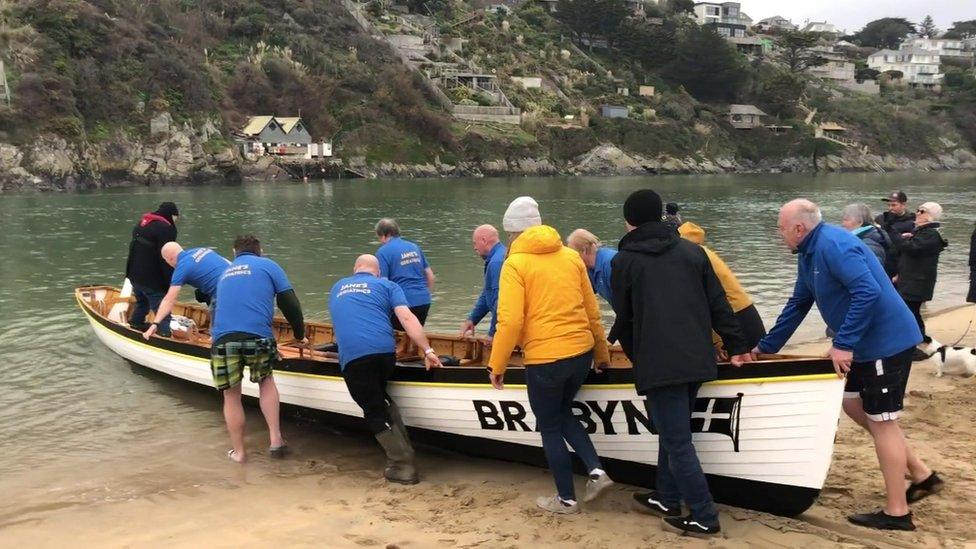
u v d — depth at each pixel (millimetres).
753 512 4207
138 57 52000
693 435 4215
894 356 3781
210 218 26312
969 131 111375
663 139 85500
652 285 3689
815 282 3885
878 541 3783
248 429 6172
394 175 63375
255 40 70000
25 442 5773
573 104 91000
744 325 4047
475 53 94750
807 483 3916
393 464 4996
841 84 130250
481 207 32281
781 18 175625
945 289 13602
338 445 5805
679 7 142750
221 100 58219
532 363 4086
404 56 83188
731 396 4020
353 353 4879
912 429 5605
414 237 21016
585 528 4016
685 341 3643
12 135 41812
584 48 111438
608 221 26719
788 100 104500
